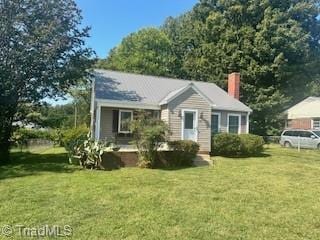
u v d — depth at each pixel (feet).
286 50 121.39
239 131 82.17
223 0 135.03
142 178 40.11
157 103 70.03
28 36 52.47
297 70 124.47
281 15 124.06
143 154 50.37
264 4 127.13
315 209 27.58
